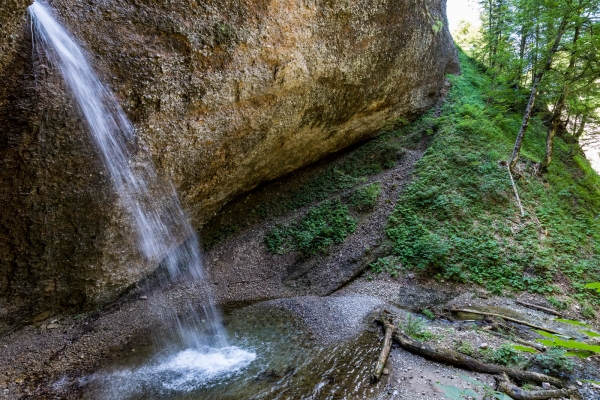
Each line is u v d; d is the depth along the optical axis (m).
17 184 6.59
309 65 10.45
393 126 16.11
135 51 7.07
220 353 7.39
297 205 13.56
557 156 15.63
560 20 11.80
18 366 6.80
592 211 12.61
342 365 6.80
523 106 18.05
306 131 12.45
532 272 9.92
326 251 11.47
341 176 14.50
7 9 5.45
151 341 8.00
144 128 7.72
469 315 8.75
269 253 11.73
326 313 8.84
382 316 8.61
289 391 6.07
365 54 12.21
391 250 11.16
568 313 8.69
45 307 7.86
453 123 15.34
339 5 10.50
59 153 6.79
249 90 9.25
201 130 8.76
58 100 6.45
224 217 12.70
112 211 7.91
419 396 5.79
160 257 10.00
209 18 7.85
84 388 6.32
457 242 10.88
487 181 12.58
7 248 6.93
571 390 5.89
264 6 8.73
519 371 6.29
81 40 6.52
